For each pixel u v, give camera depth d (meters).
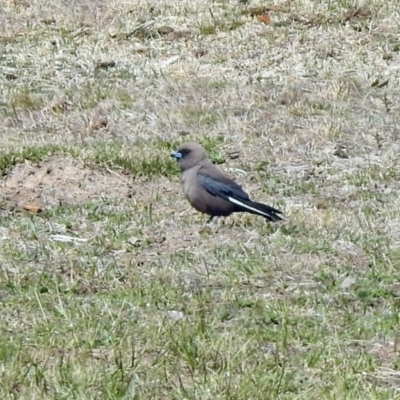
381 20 28.55
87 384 11.55
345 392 11.55
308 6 29.75
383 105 23.48
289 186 19.58
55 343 12.56
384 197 18.92
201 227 17.11
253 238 16.62
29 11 31.00
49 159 19.92
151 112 23.41
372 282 14.82
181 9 30.34
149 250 16.17
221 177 16.83
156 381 11.78
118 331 12.88
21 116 23.50
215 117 22.91
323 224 17.28
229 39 28.11
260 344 12.86
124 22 29.70
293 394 11.54
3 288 14.41
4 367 11.84
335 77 25.16
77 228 17.14
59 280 14.64
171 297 14.09
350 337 13.10
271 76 25.39
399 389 11.75
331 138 21.92
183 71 25.98
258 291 14.61
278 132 22.22
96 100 24.25
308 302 14.13
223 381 11.66
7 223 17.25
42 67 26.86
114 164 19.94
